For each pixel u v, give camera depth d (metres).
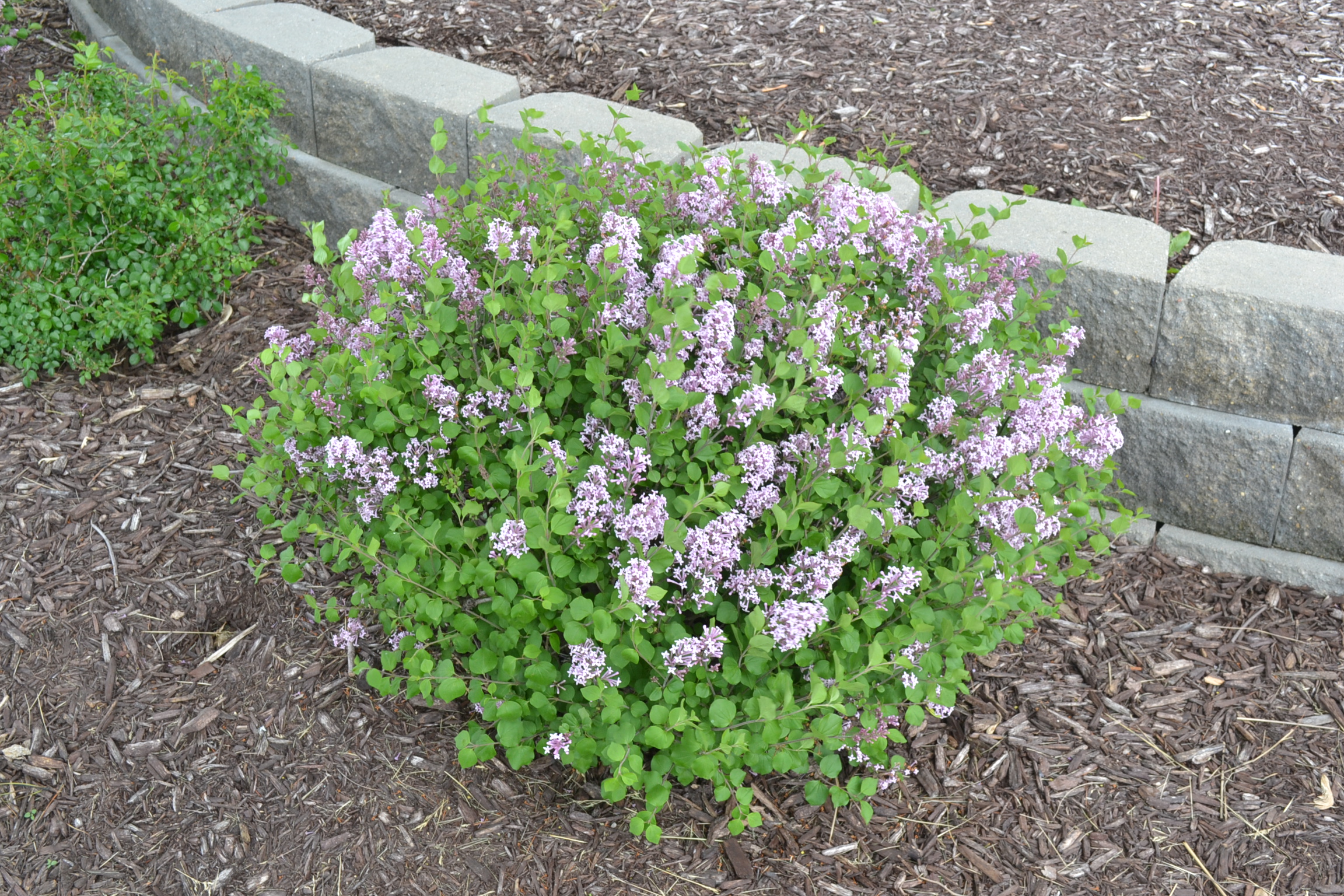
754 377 2.45
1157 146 4.32
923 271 2.90
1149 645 3.33
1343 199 4.02
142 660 3.10
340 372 2.71
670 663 2.41
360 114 4.61
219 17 5.08
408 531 2.68
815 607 2.32
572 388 2.70
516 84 4.60
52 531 3.42
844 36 5.13
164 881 2.62
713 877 2.64
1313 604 3.48
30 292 3.87
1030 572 2.55
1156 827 2.81
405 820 2.73
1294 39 4.89
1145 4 5.22
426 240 2.77
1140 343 3.55
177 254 4.09
